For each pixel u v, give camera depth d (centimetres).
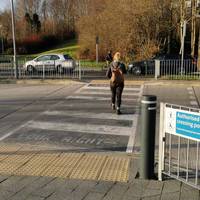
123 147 795
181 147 748
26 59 2706
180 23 3456
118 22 3384
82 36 4000
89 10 4547
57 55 2612
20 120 1071
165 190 512
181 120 518
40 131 941
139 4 3316
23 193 506
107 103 1334
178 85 1806
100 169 603
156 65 1977
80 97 1478
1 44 6162
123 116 1113
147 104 543
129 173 579
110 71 1154
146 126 546
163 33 3494
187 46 3822
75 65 2336
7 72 2253
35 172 590
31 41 6284
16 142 834
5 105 1317
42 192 509
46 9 7969
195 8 3159
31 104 1334
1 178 563
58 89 1728
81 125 1003
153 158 557
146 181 546
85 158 670
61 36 6888
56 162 644
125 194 500
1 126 1001
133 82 1888
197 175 534
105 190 514
